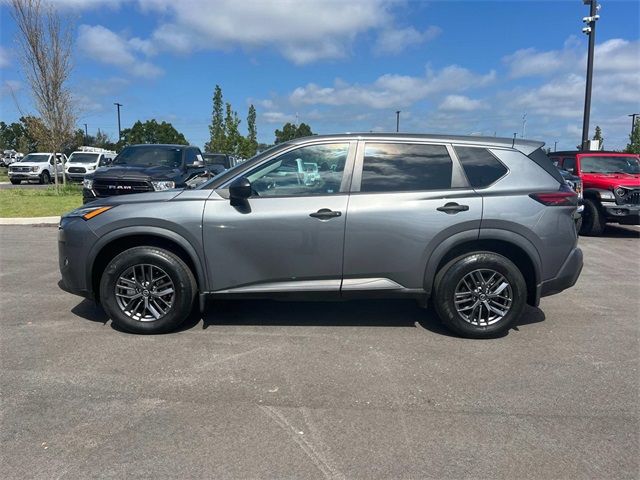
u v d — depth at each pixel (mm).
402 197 4723
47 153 30125
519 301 4812
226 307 5770
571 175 12031
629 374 4121
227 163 22594
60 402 3584
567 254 4883
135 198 4887
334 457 2965
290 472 2820
